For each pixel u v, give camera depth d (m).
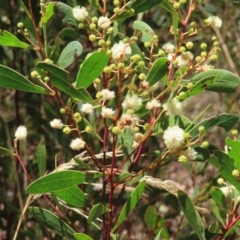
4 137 1.11
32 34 0.89
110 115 0.60
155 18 1.17
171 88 0.63
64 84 0.59
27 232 0.94
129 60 0.70
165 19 1.16
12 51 1.09
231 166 0.63
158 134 0.65
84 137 0.92
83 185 0.87
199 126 0.65
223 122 0.66
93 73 0.61
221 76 0.65
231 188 0.68
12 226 1.12
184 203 0.64
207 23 0.68
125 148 0.70
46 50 0.67
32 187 0.59
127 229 1.19
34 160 1.14
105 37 0.68
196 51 1.37
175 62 0.62
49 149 1.11
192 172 1.00
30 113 1.10
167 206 1.27
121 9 0.66
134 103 0.60
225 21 1.52
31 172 1.07
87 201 0.65
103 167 0.62
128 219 1.19
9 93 1.21
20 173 1.11
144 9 0.68
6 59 1.15
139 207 1.16
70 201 0.65
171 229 1.15
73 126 0.66
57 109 1.00
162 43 1.13
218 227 0.66
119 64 0.59
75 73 1.06
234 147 0.62
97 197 0.88
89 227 0.99
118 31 0.75
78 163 0.62
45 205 1.08
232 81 0.65
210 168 1.38
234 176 0.63
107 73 0.64
